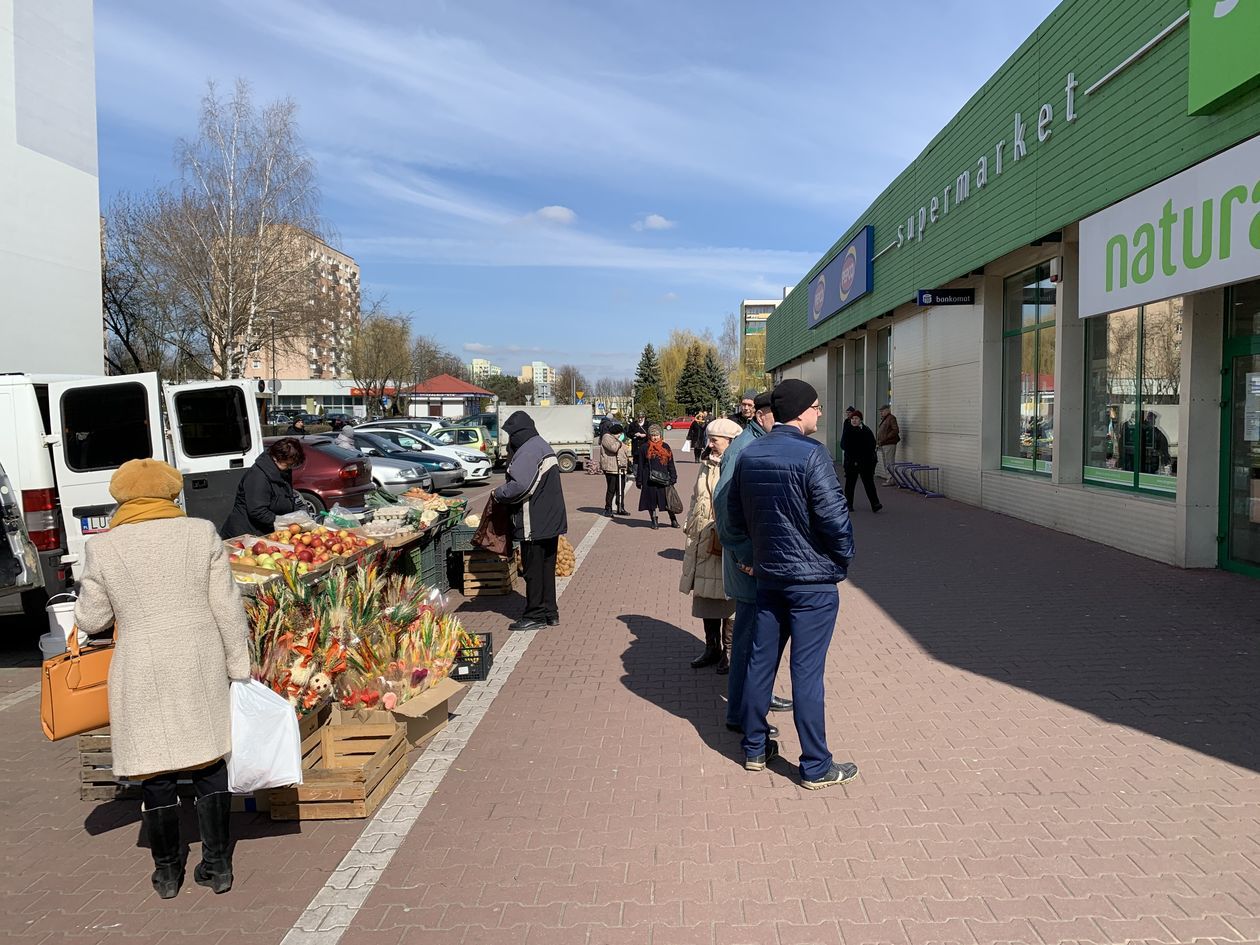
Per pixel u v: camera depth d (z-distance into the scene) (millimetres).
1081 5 9516
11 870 3666
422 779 4383
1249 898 3072
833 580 4039
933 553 10258
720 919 3074
